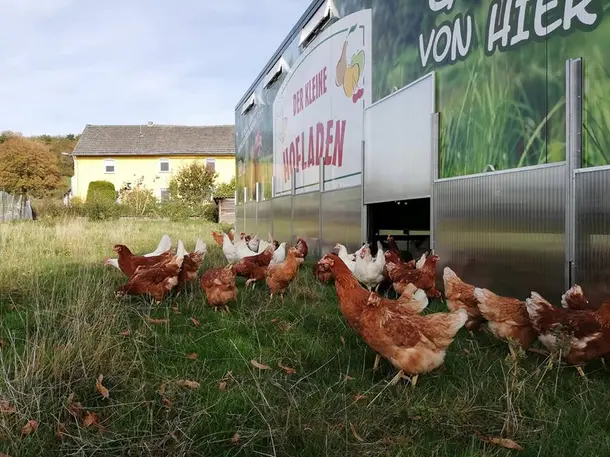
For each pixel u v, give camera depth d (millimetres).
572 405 1559
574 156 1932
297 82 5262
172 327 2457
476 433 1387
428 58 2895
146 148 23781
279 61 6012
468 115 2562
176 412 1491
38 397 1460
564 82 1977
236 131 9578
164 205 17047
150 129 25047
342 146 4098
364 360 1975
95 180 23547
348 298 1854
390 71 3318
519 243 2225
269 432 1349
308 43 4902
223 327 2443
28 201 14703
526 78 2174
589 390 1618
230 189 19891
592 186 1850
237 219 9320
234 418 1477
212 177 20109
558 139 2012
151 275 2840
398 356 1722
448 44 2711
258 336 2281
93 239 6883
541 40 2092
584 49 1891
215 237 6070
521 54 2201
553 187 2033
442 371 1828
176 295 3074
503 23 2303
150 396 1608
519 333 1957
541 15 2090
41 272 3871
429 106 2875
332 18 4266
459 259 2656
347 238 4020
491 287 2410
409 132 3096
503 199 2318
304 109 5035
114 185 23422
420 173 2986
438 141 2820
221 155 23859
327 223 4453
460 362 1907
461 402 1529
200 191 19359
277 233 6184
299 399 1570
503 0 2297
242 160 8789
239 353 2016
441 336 1729
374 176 3561
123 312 2400
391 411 1527
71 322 2119
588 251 1873
